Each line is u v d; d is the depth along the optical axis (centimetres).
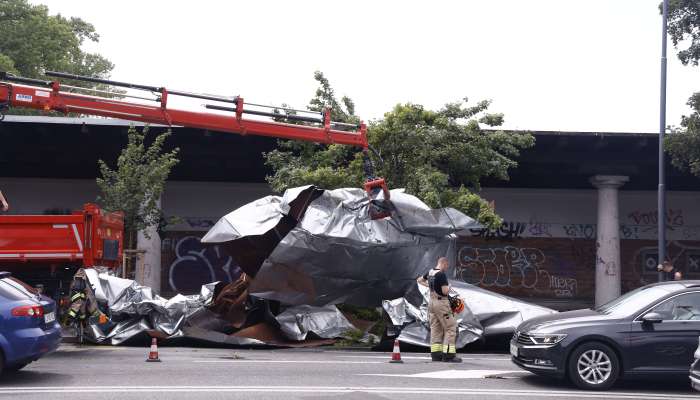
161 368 1240
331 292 1705
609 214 3102
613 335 1105
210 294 1677
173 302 1642
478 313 1588
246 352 1536
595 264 3516
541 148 2906
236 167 3002
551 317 1184
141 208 2448
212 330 1642
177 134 2794
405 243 1684
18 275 1622
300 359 1407
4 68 4256
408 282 1739
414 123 2319
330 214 1656
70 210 3353
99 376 1148
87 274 1562
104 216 1664
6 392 1002
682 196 3541
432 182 2192
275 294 1666
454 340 1387
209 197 3428
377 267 1686
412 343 1558
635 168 3034
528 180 3312
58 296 1617
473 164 2370
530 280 3534
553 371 1107
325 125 1794
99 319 1534
